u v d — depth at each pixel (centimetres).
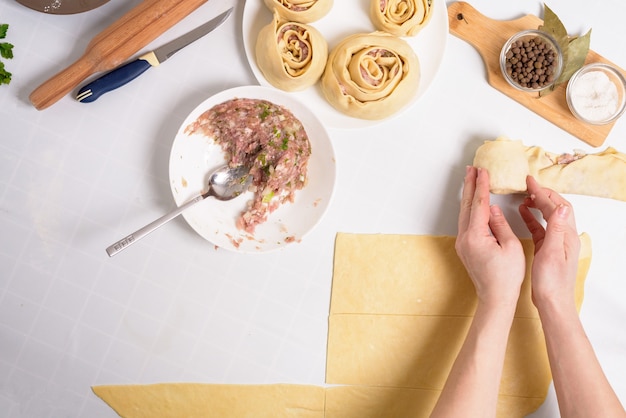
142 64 136
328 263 145
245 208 142
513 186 137
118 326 143
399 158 145
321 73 136
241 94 134
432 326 146
